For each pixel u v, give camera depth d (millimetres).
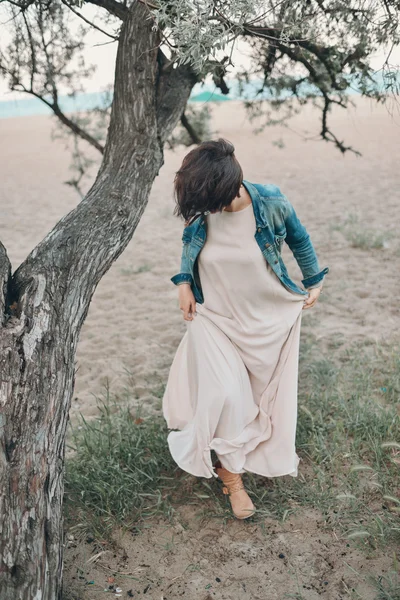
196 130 6059
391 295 6039
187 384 3105
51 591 2152
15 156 21391
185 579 2592
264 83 4656
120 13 3643
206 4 2336
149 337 5488
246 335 2867
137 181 3221
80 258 2707
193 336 2902
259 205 2727
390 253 7492
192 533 2865
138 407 3938
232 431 2799
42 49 4488
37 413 2230
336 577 2553
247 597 2482
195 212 2477
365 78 3898
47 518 2182
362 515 2895
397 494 3010
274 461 2922
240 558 2691
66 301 2551
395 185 11984
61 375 2383
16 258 8883
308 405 3840
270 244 2781
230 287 2818
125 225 2996
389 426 3420
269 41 3941
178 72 3814
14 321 2367
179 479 3252
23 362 2264
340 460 3307
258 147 19141
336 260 7391
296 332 2975
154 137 3414
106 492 3053
